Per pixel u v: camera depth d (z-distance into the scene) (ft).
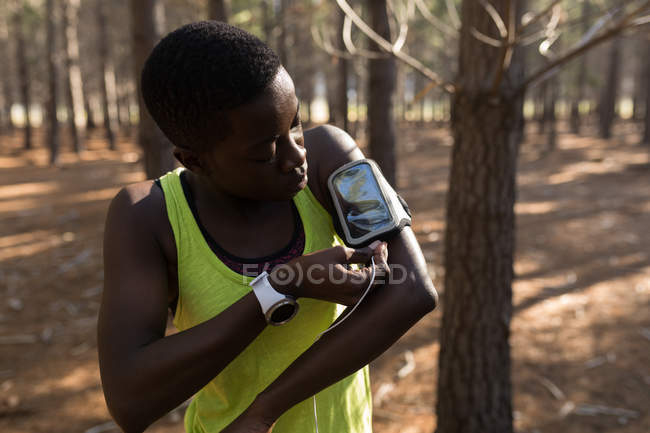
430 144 77.36
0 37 91.35
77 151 71.10
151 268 2.91
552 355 16.38
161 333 2.85
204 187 3.02
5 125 107.55
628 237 28.60
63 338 18.12
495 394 10.09
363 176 3.23
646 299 20.38
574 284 22.06
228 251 3.01
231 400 3.34
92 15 97.71
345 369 2.79
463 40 9.01
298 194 3.23
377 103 21.35
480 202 9.33
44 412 13.96
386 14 20.04
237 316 2.64
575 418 13.35
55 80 61.41
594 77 68.13
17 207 39.81
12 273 24.72
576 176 47.75
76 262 26.07
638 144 70.18
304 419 3.37
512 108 8.93
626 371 15.34
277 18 28.09
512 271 9.83
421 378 15.15
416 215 33.68
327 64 66.64
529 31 33.68
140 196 3.01
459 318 9.94
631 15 6.12
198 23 2.53
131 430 2.69
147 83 2.57
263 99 2.47
